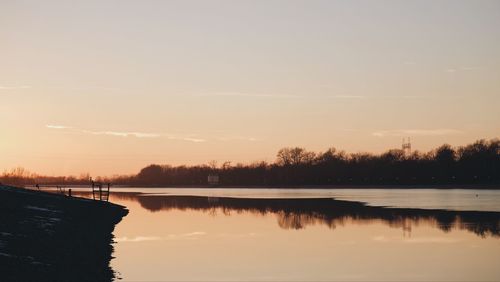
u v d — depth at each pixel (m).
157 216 69.94
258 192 174.62
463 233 45.81
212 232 49.72
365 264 31.98
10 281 23.23
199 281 27.78
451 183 199.12
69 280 25.53
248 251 37.56
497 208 76.12
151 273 29.61
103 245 40.19
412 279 27.92
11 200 58.34
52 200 68.50
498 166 188.38
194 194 160.00
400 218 60.84
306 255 35.53
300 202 100.50
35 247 32.59
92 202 77.31
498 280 27.62
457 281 27.47
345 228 51.34
